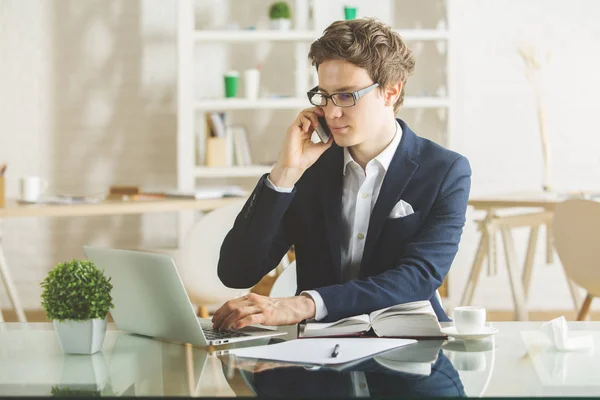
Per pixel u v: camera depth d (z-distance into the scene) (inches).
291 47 230.8
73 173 230.7
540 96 215.5
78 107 229.9
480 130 232.8
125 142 231.1
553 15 230.8
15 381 54.1
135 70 230.7
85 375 55.8
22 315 177.6
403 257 79.4
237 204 156.3
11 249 230.5
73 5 229.0
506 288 232.4
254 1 229.0
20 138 229.5
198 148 216.4
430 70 230.7
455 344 64.8
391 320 68.1
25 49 228.8
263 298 70.7
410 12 229.5
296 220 86.1
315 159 82.0
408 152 83.8
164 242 233.1
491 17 231.3
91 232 231.9
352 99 76.9
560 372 55.0
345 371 55.3
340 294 71.4
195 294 155.4
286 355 60.2
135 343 67.5
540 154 232.7
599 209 146.0
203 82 231.0
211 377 54.1
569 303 232.4
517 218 179.0
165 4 230.7
